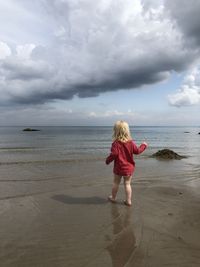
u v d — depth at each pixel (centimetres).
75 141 3344
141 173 1004
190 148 2519
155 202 618
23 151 1991
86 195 676
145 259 347
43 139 3769
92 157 1564
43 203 604
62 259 346
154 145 2939
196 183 836
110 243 395
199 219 505
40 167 1134
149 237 419
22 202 609
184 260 346
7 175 937
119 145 589
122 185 793
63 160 1383
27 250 370
